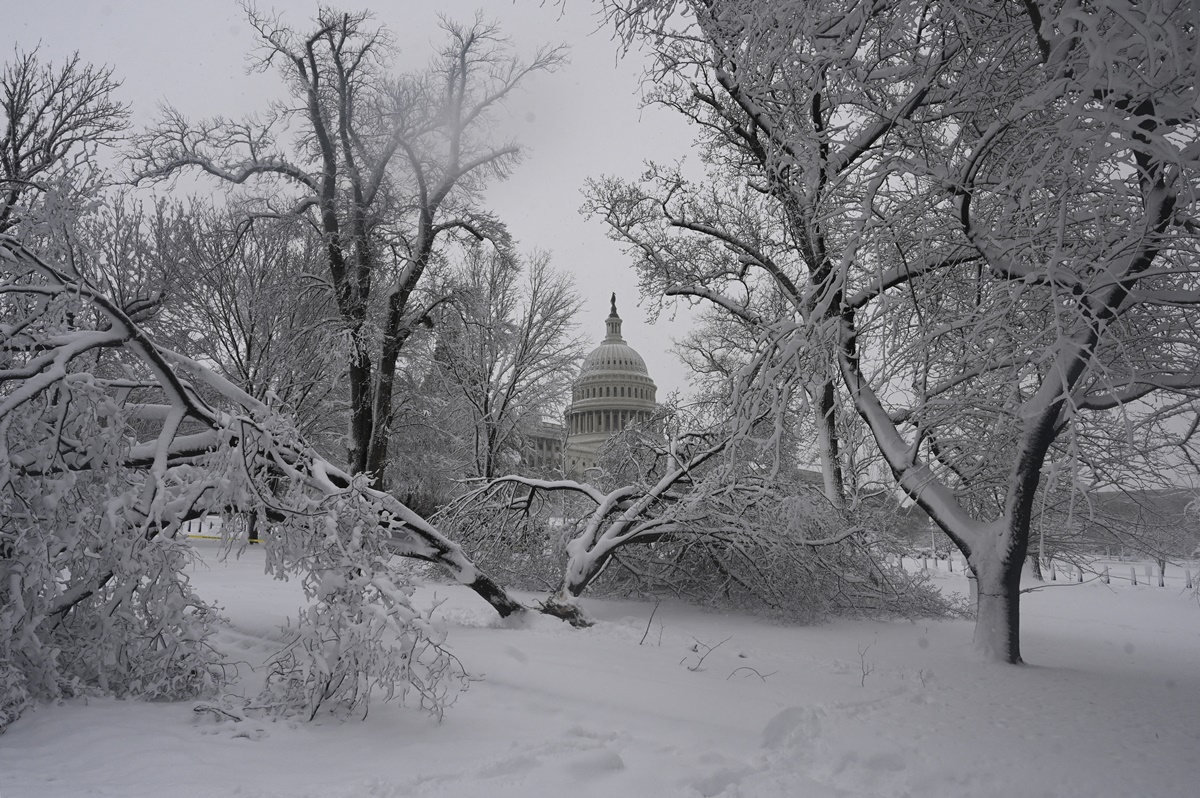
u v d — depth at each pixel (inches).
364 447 1036.5
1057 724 270.2
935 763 219.0
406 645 247.4
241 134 1013.2
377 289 1157.7
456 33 1090.1
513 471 1374.3
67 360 259.1
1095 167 276.8
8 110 877.2
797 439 647.8
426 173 1095.0
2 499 242.4
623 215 770.8
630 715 263.3
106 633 251.3
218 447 308.0
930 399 425.7
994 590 428.1
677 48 446.3
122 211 1003.9
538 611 470.9
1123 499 534.6
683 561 594.6
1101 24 279.4
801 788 195.9
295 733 230.4
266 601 505.0
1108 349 378.3
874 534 592.7
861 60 363.6
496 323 1229.1
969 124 381.4
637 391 3700.8
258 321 1101.1
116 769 188.5
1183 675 398.0
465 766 201.5
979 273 449.1
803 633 498.0
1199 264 335.3
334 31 1017.5
